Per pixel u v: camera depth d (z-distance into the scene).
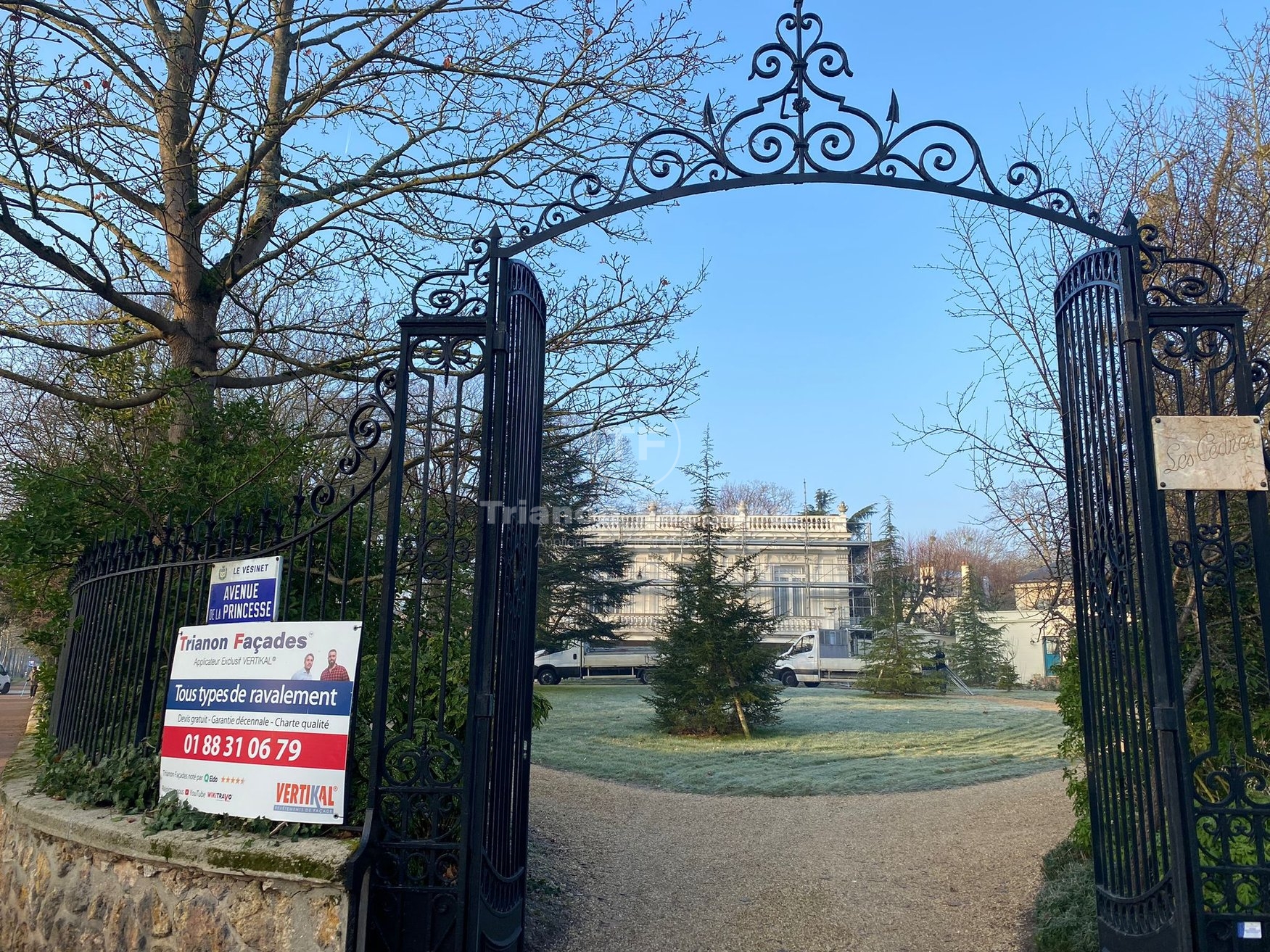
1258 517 3.91
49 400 11.41
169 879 4.21
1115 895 4.22
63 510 7.25
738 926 5.87
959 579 48.78
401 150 9.23
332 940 3.83
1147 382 4.04
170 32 8.60
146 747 5.07
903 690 27.19
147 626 5.37
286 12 8.74
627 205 4.57
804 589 41.50
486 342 4.41
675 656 16.72
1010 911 5.89
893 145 4.51
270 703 4.38
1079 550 4.68
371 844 4.00
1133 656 4.11
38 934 4.80
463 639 5.60
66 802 5.08
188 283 8.91
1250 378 4.08
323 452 8.86
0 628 16.78
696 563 17.25
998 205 4.46
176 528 5.99
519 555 4.66
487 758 4.15
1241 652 3.87
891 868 7.24
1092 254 4.54
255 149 8.08
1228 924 3.65
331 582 7.00
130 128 7.91
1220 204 6.93
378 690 4.16
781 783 11.73
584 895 6.51
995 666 34.41
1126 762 4.13
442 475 5.88
